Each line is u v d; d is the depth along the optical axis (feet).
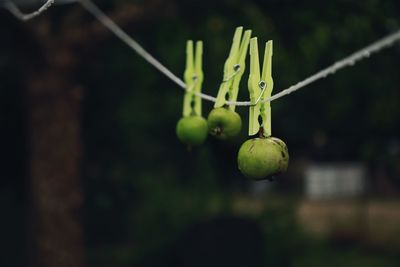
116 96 33.94
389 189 71.82
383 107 23.31
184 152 36.99
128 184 36.86
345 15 20.81
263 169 5.09
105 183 36.83
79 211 23.50
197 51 6.72
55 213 23.06
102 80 32.78
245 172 5.16
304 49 22.13
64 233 23.16
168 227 31.48
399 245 44.39
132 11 21.63
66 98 22.89
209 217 29.01
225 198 33.40
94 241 38.83
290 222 32.65
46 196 23.00
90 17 24.08
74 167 23.26
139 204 37.60
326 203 68.03
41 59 22.39
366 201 64.39
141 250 31.35
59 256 23.12
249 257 28.27
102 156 36.04
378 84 22.70
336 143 73.56
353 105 25.52
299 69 22.76
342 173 74.02
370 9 20.08
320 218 56.44
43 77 22.67
